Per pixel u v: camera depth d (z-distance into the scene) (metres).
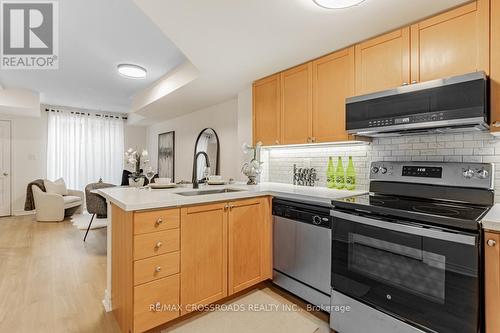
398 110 1.68
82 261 2.98
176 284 1.74
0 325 1.80
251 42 2.05
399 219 1.46
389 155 2.15
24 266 2.82
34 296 2.19
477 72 1.39
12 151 5.48
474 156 1.74
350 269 1.66
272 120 2.72
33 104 4.75
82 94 4.95
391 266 1.47
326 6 1.58
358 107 1.88
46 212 4.82
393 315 1.46
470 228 1.22
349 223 1.67
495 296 1.18
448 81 1.48
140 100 4.64
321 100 2.27
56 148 5.91
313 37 1.97
